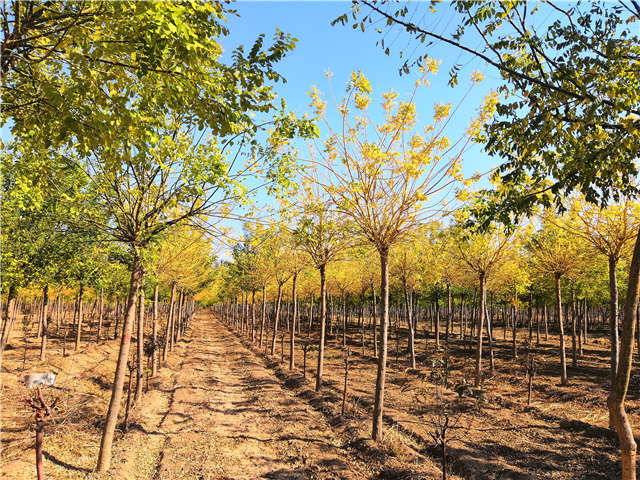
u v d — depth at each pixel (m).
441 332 30.78
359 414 9.34
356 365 17.20
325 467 6.45
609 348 21.00
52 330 25.64
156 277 10.41
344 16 3.43
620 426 3.53
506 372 15.12
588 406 10.19
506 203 5.33
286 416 9.17
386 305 7.59
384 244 7.41
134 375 13.23
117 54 3.12
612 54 3.51
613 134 4.34
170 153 5.39
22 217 9.05
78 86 3.01
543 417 9.38
